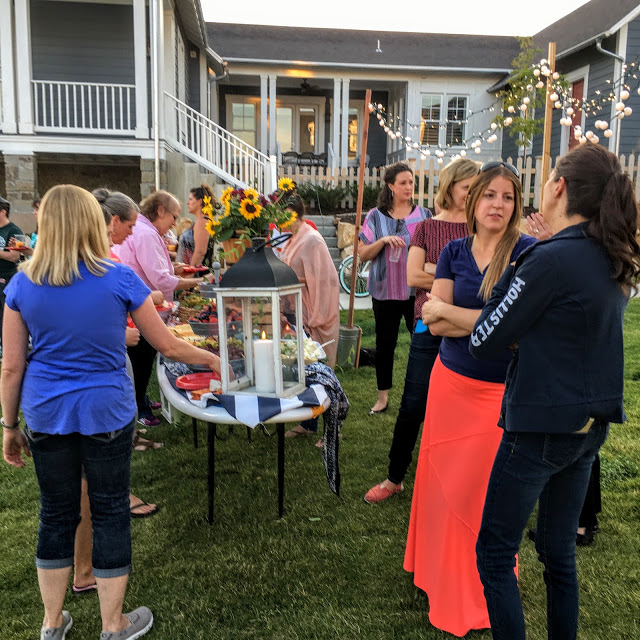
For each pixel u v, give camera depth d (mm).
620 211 1460
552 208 1604
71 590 2375
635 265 1461
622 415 1553
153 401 4668
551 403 1515
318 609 2248
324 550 2627
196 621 2191
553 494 1702
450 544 2107
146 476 3395
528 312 1514
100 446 1873
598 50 13195
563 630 1712
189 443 3867
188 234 6000
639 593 2295
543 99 12406
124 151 10070
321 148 17938
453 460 2117
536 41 17953
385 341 4168
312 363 2895
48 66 11820
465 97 16297
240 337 2482
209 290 3736
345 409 2746
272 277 2354
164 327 2051
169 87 11828
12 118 9867
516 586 1690
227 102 17594
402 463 3000
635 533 2709
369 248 4000
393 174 3988
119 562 1983
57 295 1779
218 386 2564
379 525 2826
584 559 2518
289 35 17953
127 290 1885
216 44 16641
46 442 1848
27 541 2730
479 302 2133
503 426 1661
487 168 2102
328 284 3834
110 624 2020
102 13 11758
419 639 2084
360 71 15898
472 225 2182
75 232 1784
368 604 2271
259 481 3305
